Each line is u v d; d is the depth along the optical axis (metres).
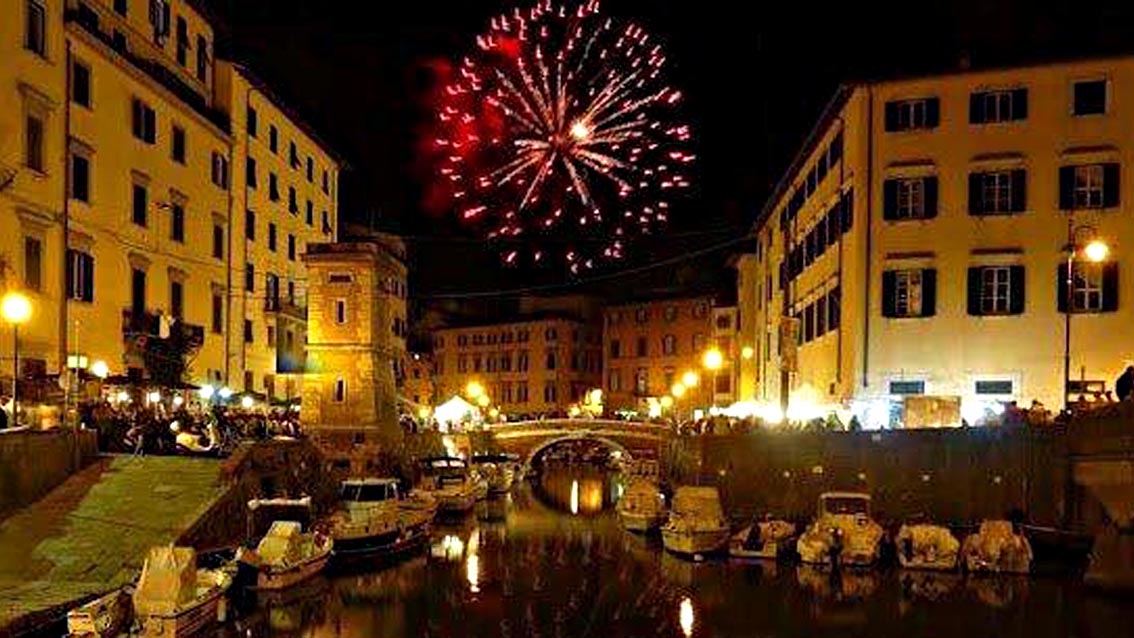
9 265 37.38
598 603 33.84
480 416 94.06
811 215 57.12
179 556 26.12
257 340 61.12
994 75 44.88
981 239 44.72
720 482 49.06
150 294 47.94
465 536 51.66
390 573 39.25
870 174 46.19
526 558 43.72
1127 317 43.00
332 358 58.41
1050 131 44.16
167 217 49.72
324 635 28.66
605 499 74.62
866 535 39.66
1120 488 31.08
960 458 40.53
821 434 45.88
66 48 41.22
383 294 61.47
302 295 69.06
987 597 32.97
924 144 45.62
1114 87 43.56
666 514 52.12
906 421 43.09
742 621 30.91
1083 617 29.50
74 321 41.47
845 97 48.12
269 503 36.75
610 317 131.38
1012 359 44.09
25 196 38.44
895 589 34.84
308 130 70.50
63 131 40.94
